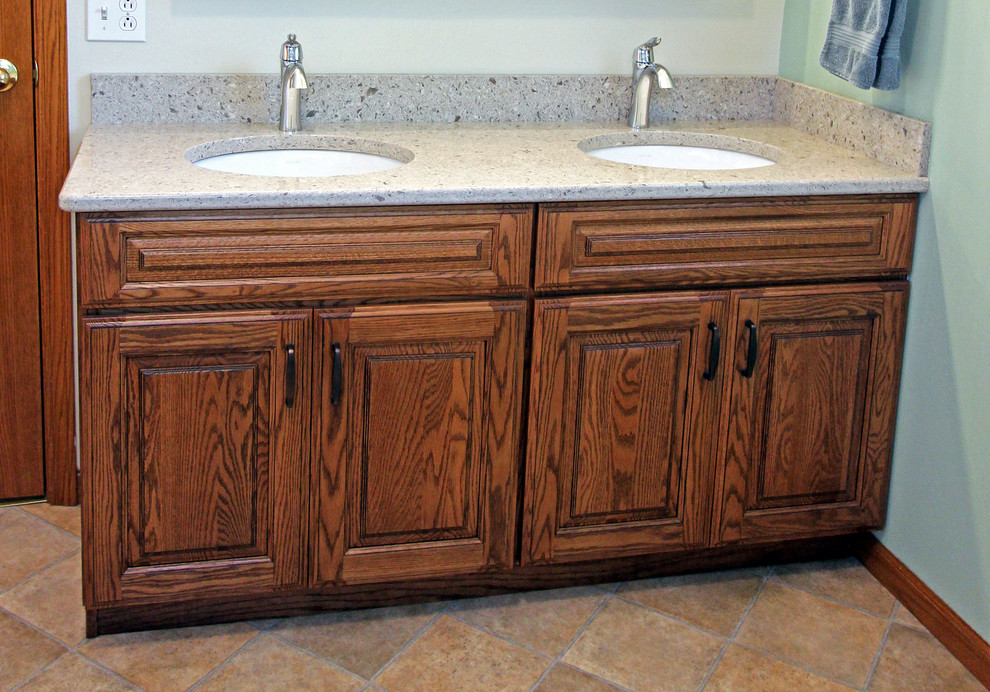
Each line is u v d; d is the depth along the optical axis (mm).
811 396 2154
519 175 1953
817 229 2051
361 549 2027
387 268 1886
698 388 2082
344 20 2328
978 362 1971
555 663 2000
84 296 1777
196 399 1870
